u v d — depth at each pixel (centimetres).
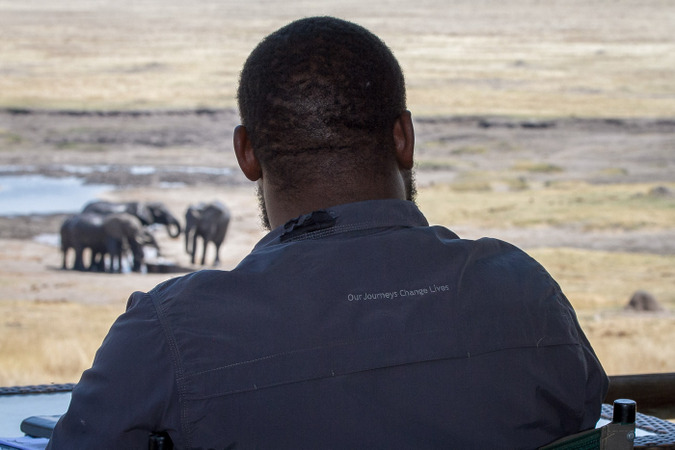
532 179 4616
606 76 7375
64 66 7550
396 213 136
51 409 209
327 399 123
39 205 3831
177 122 5734
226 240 3528
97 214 3116
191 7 11294
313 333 124
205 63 7744
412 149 142
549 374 135
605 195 4219
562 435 140
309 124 136
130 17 10450
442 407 126
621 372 1427
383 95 138
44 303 2319
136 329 125
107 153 5003
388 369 125
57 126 5556
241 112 143
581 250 3259
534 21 10106
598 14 10481
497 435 129
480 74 7444
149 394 122
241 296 126
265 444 123
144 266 3042
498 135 5569
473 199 4172
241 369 122
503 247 144
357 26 141
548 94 6712
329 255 130
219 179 4519
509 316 133
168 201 4034
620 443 142
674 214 3791
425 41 8962
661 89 6862
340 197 137
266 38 142
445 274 131
